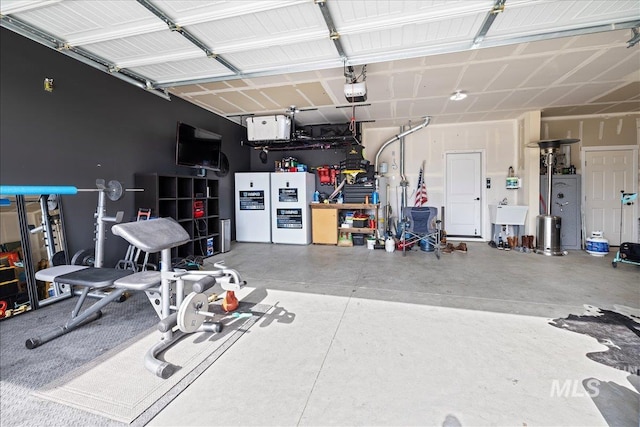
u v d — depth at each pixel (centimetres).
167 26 240
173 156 470
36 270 288
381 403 156
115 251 374
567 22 238
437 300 301
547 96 476
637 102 509
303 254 529
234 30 248
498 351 205
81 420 146
